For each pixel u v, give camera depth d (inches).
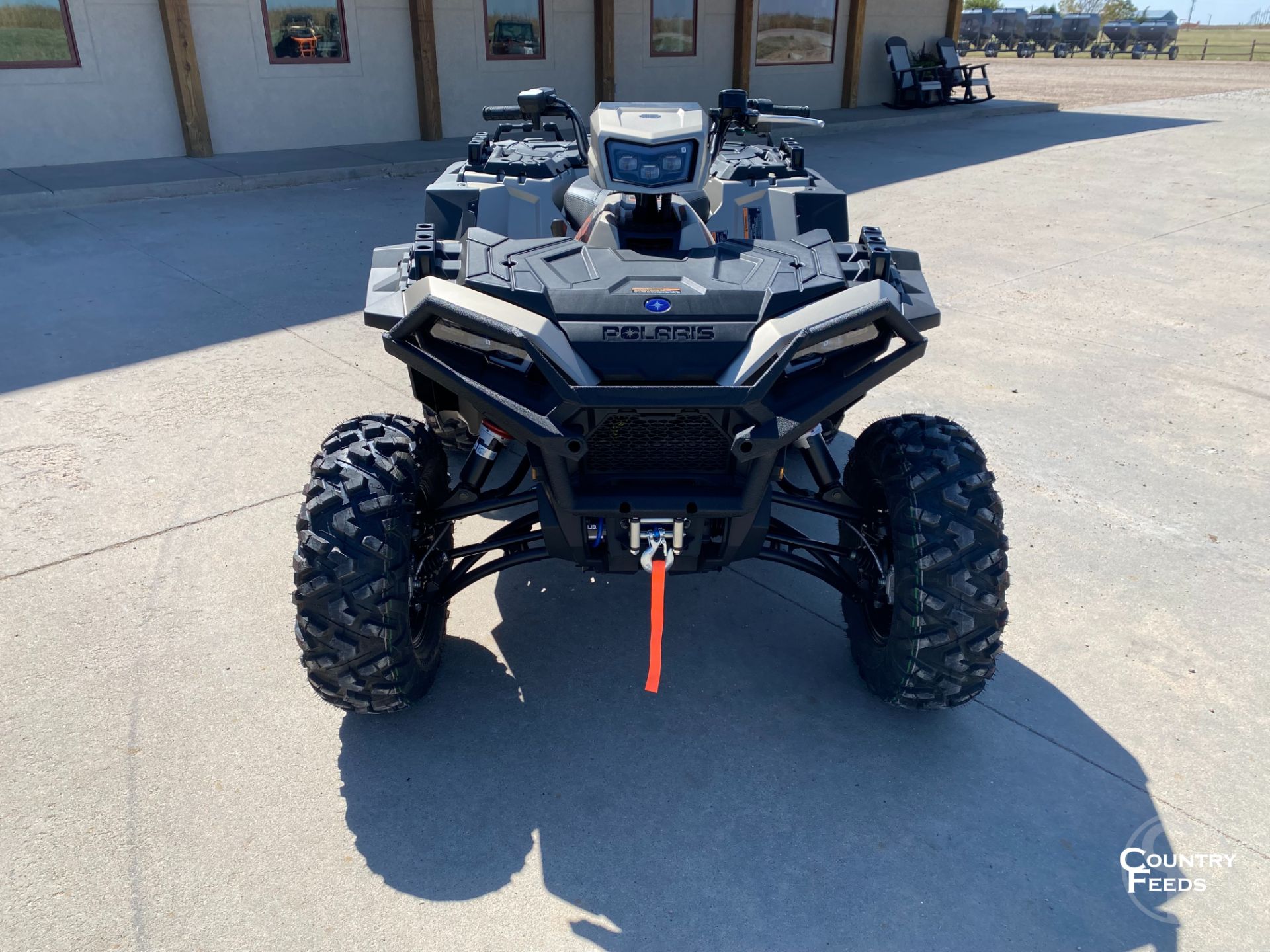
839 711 115.0
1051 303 262.2
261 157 428.5
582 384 90.6
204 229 318.0
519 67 518.6
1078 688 118.9
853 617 121.0
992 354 225.9
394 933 86.0
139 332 225.1
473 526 151.9
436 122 490.6
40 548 141.8
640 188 108.6
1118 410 195.9
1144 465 173.5
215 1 415.5
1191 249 317.7
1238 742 110.2
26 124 384.5
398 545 96.9
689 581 141.2
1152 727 112.5
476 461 113.9
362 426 105.7
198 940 84.7
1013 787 103.8
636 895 90.3
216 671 118.3
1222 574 141.6
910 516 98.4
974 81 731.4
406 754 106.9
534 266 102.0
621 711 114.3
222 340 221.6
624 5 547.2
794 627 130.8
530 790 102.3
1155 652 125.2
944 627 98.9
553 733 110.5
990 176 443.2
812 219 158.4
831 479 118.6
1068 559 145.1
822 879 92.4
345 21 454.6
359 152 449.4
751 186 154.4
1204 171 459.2
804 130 581.0
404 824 97.6
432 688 117.4
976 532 97.4
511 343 91.4
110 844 94.1
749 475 97.0
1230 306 260.7
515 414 93.0
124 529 147.2
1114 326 245.0
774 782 104.0
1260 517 156.6
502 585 138.7
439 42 486.0
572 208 133.8
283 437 175.8
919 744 109.7
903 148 526.3
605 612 133.3
